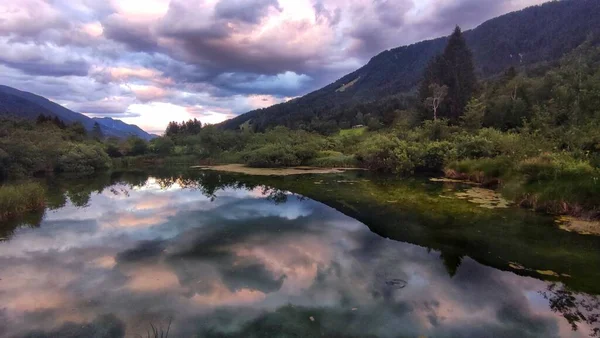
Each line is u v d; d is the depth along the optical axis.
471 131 25.55
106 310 4.80
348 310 4.76
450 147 20.45
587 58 35.59
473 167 16.45
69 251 7.35
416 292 5.26
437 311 4.70
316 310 4.77
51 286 5.60
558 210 9.60
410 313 4.66
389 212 10.30
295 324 4.42
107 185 18.52
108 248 7.53
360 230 8.57
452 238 7.76
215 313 4.71
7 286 5.60
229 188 15.95
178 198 13.62
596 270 5.92
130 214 10.87
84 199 13.87
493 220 9.09
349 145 34.88
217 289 5.46
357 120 67.56
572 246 7.05
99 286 5.59
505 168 14.21
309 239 7.95
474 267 6.16
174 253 7.16
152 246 7.63
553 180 10.45
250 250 7.28
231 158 35.44
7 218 10.44
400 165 20.48
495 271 5.97
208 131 42.03
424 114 37.22
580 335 4.09
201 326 4.39
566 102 22.06
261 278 5.86
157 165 34.94
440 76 40.56
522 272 5.90
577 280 5.56
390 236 8.03
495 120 30.88
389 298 5.09
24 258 6.93
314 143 31.91
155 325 4.41
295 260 6.68
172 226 9.27
